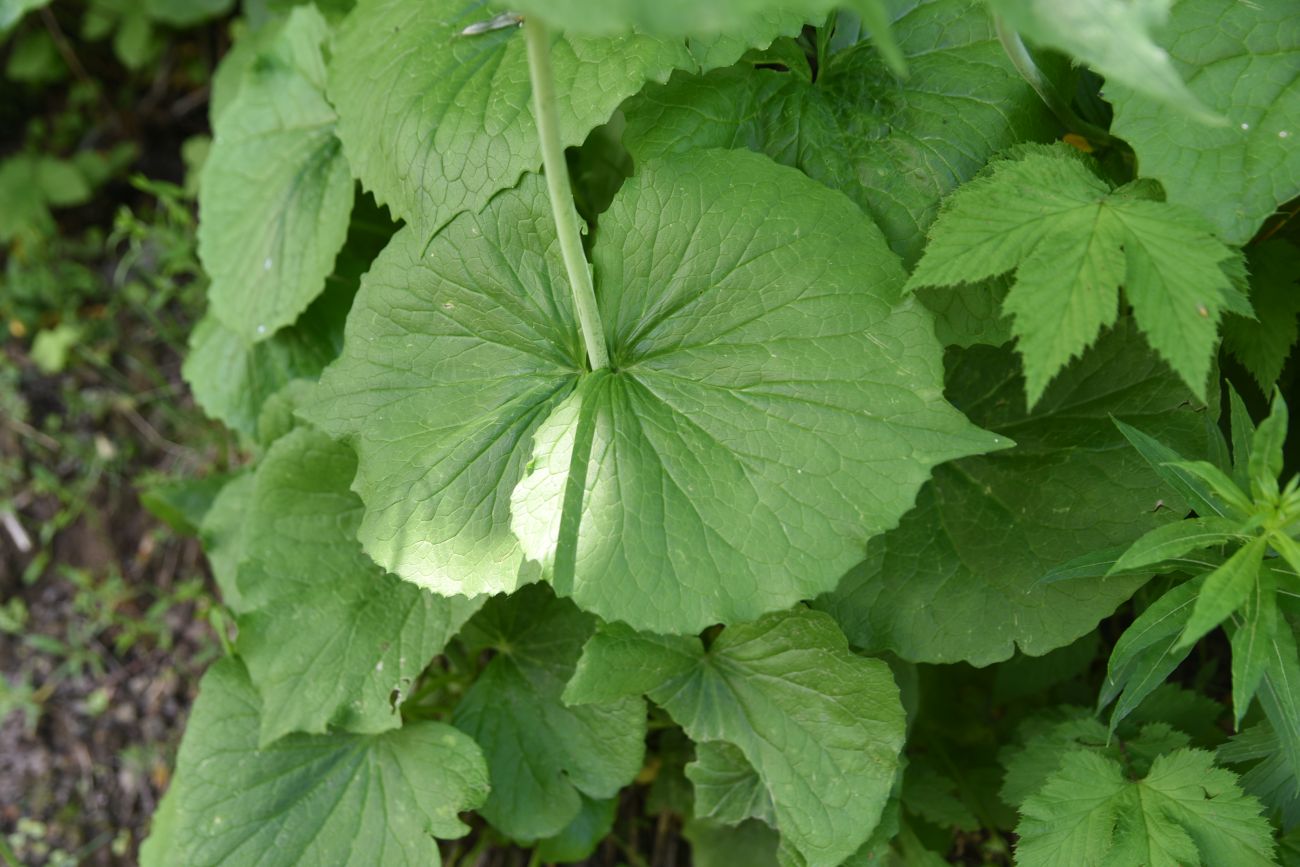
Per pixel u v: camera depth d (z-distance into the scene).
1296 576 0.66
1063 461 0.73
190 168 1.26
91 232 1.27
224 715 0.80
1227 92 0.68
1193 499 0.67
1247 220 0.66
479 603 0.77
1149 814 0.69
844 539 0.67
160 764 1.01
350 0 0.88
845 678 0.73
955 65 0.73
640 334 0.70
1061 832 0.69
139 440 1.16
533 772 0.79
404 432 0.73
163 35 1.31
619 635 0.73
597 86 0.70
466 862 0.87
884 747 0.72
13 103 1.34
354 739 0.79
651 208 0.71
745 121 0.73
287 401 0.84
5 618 1.08
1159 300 0.64
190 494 0.96
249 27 1.10
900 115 0.73
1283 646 0.66
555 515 0.69
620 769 0.78
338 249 0.84
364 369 0.74
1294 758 0.66
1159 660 0.68
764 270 0.70
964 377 0.76
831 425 0.68
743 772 0.76
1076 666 0.79
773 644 0.74
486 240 0.72
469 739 0.77
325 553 0.80
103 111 1.33
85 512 1.13
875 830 0.74
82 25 1.31
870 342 0.68
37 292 1.21
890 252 0.69
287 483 0.80
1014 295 0.65
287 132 0.87
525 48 0.73
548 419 0.70
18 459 1.15
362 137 0.76
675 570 0.67
